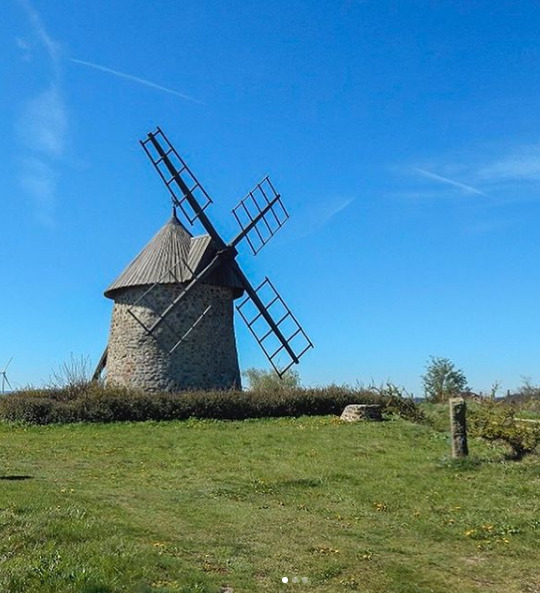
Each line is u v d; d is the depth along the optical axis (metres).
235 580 8.54
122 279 30.62
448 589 8.90
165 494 12.89
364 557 9.87
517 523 11.74
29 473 14.19
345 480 14.71
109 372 30.69
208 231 30.30
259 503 12.72
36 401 23.77
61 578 7.62
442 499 13.23
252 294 31.36
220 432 21.44
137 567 8.20
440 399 31.00
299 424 23.28
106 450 18.23
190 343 29.59
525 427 17.44
